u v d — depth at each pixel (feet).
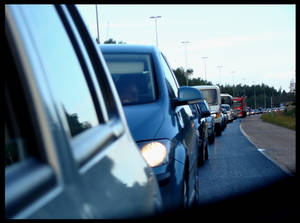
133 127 14.82
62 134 5.52
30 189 4.54
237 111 265.75
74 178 5.36
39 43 6.13
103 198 5.90
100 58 9.58
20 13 5.62
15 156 4.75
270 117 207.00
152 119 15.40
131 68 17.87
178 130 16.10
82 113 7.59
